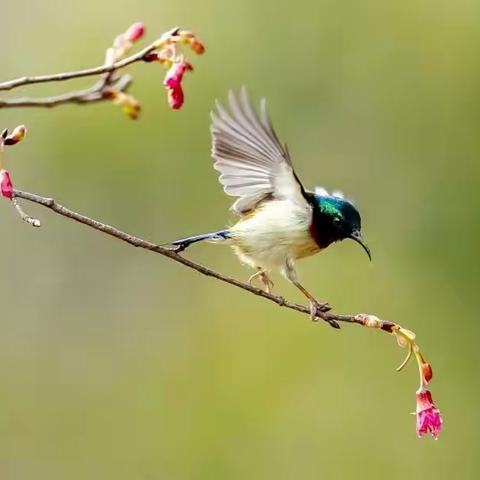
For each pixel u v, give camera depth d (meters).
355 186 14.89
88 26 14.88
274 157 7.06
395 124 14.91
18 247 14.91
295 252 7.21
